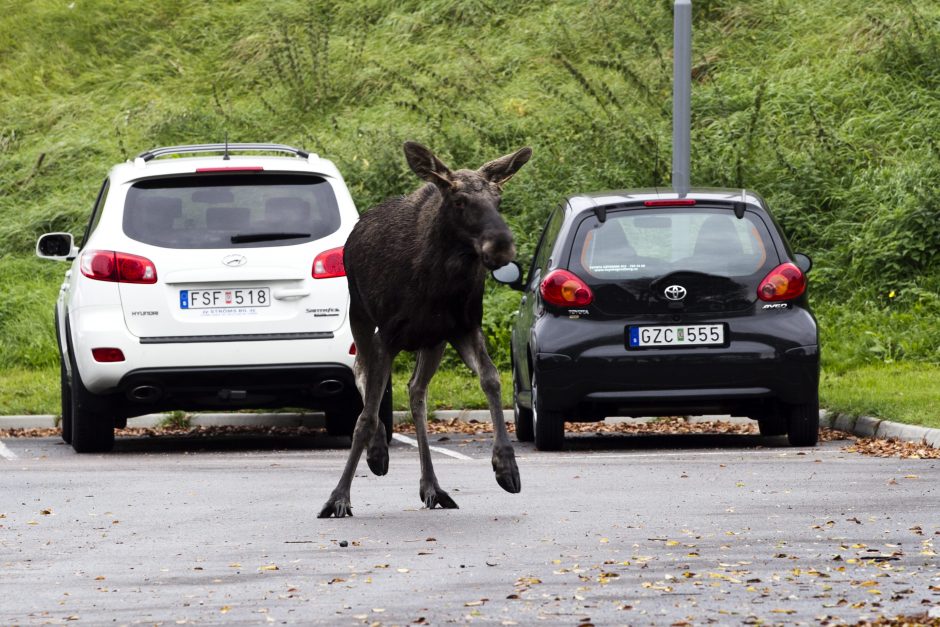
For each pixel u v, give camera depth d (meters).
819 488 27.03
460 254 22.91
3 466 32.88
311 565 20.34
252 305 34.12
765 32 73.56
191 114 73.50
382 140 63.38
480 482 29.22
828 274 54.53
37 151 72.00
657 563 19.95
